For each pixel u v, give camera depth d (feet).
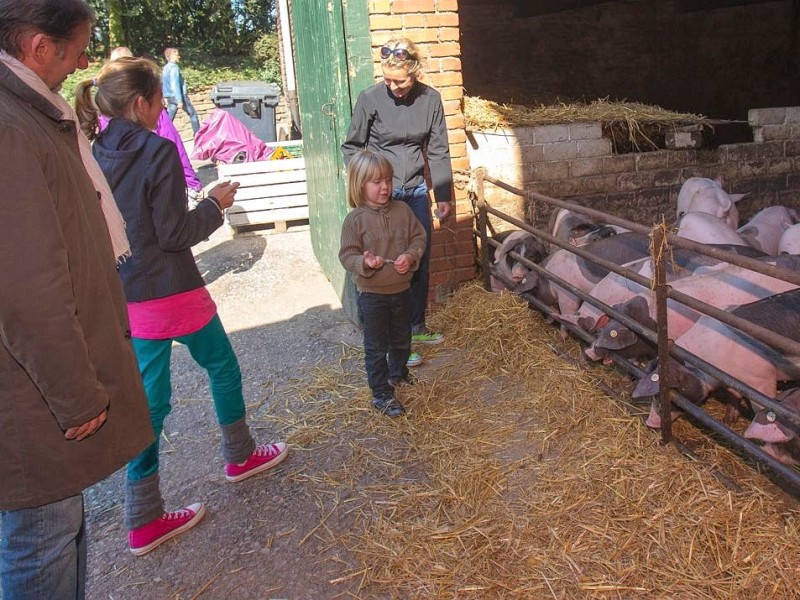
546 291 14.33
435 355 13.85
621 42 39.75
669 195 18.60
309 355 14.57
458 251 15.99
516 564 8.05
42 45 5.57
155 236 8.09
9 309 4.90
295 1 19.13
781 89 40.16
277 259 20.74
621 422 10.56
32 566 5.75
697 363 9.30
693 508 8.56
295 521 9.25
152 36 66.54
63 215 5.57
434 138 13.28
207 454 11.18
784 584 7.38
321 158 17.13
